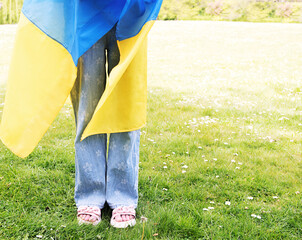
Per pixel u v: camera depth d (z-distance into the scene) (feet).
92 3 6.27
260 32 59.62
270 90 23.40
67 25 5.89
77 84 6.86
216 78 28.04
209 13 81.35
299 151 12.25
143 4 5.95
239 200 8.51
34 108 5.98
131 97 6.73
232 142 12.93
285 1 79.25
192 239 6.82
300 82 26.03
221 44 49.60
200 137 13.16
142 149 11.59
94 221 7.02
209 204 8.16
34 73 5.95
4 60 35.78
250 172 10.20
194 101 19.38
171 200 8.36
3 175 9.04
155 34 58.70
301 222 7.51
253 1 79.66
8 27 64.44
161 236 6.85
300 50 43.91
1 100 17.44
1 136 6.24
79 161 7.08
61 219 7.22
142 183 8.96
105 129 6.75
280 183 9.54
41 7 5.87
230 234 6.88
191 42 51.39
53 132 13.00
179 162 10.69
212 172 10.10
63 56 5.92
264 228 7.19
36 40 5.90
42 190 8.43
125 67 5.81
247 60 37.78
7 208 7.50
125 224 7.01
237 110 17.89
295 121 16.20
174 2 81.25
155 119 15.46
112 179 7.37
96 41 6.38
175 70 31.89
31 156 10.37
